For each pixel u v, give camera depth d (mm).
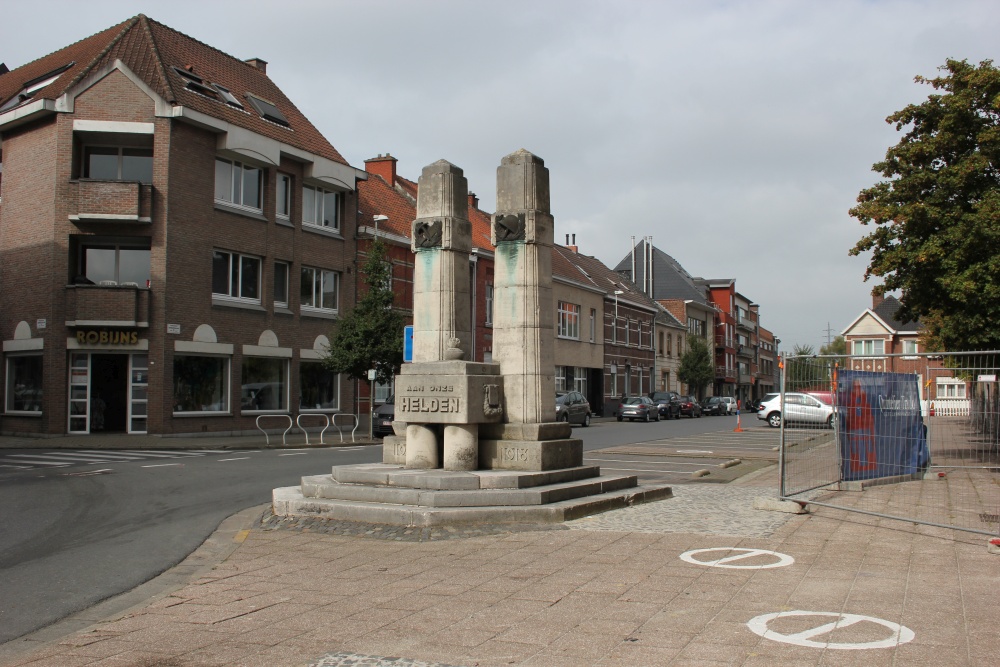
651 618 5539
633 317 59188
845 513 10102
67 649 5156
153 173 24844
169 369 24750
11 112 25109
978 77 17766
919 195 18641
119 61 24828
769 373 113750
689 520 9562
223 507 11438
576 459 11445
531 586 6492
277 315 28531
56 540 9094
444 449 10828
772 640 5027
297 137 30188
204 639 5312
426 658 4832
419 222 11852
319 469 16422
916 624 5344
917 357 10820
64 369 24453
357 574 7082
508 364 11328
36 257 24859
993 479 12961
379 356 27453
